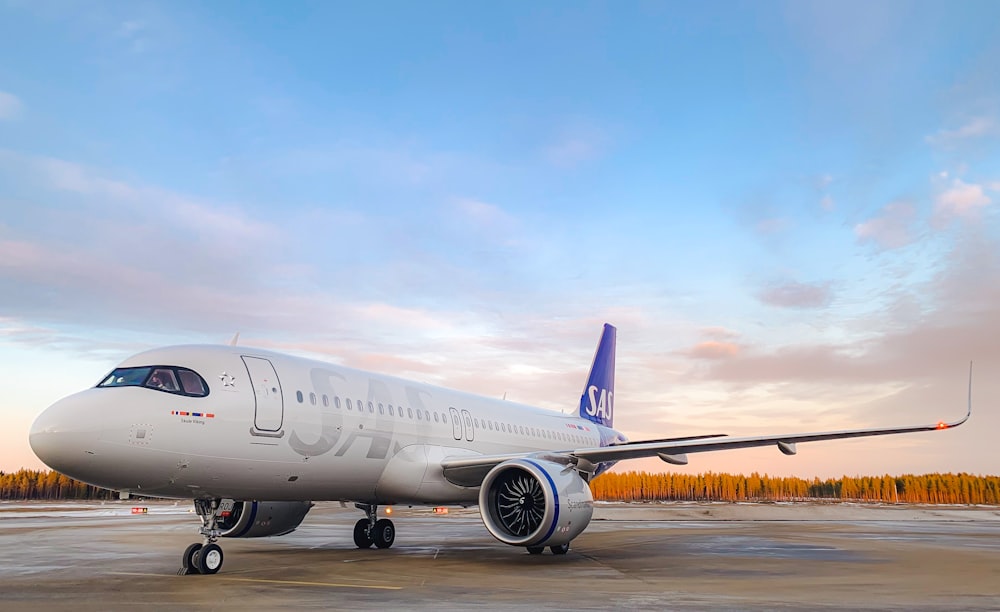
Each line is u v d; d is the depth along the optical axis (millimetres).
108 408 10844
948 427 15750
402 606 8344
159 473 11359
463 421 18188
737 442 15805
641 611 8008
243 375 12734
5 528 24250
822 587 10219
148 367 11883
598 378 28500
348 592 9555
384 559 14273
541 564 13336
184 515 35750
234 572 11977
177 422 11414
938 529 26438
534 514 14219
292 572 11961
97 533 21641
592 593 9484
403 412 16000
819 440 16438
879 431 15852
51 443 10570
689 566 13039
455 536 21391
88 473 10805
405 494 15766
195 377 12078
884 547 17625
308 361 14578
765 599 8984
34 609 8141
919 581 11000
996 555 15547
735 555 15312
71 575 11422
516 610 8070
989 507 58656
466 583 10531
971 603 8797
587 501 14250
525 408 22562
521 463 14008
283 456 12977
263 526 15617
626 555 15258
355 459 14477
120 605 8430
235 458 12219
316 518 35750
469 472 15852
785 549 16922
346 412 14367
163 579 10969
